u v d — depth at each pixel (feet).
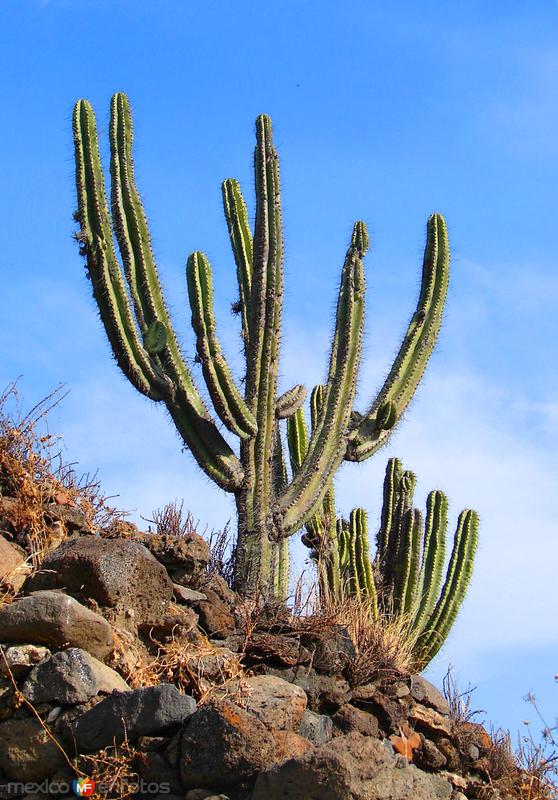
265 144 31.30
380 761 20.26
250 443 29.96
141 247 29.84
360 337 31.48
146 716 21.68
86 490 28.60
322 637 27.43
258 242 30.94
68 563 24.53
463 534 34.58
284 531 29.84
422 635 33.37
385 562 34.17
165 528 30.55
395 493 35.19
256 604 27.40
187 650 24.67
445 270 33.47
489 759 29.50
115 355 29.27
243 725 21.30
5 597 24.31
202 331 29.25
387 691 28.17
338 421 30.94
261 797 20.01
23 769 21.54
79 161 29.89
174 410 29.68
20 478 26.89
